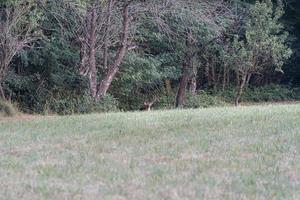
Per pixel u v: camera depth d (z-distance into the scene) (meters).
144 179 8.71
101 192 7.95
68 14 24.95
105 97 24.61
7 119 19.33
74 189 8.10
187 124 14.41
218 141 12.04
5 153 11.27
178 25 26.44
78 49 28.39
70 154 11.00
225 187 8.20
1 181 8.68
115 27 24.95
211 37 29.12
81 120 16.45
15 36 23.11
